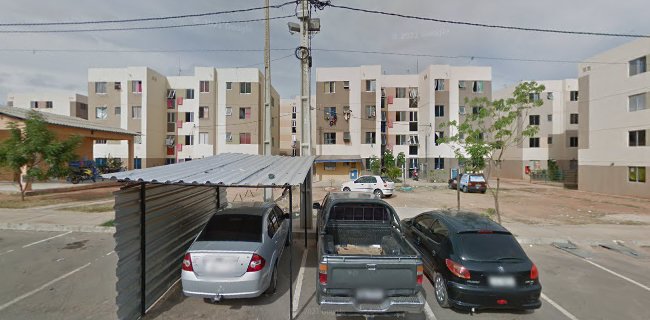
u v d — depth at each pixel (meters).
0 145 13.17
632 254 7.81
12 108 18.08
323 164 30.56
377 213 6.30
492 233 5.00
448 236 5.11
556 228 10.23
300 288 5.57
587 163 23.02
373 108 31.41
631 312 4.87
